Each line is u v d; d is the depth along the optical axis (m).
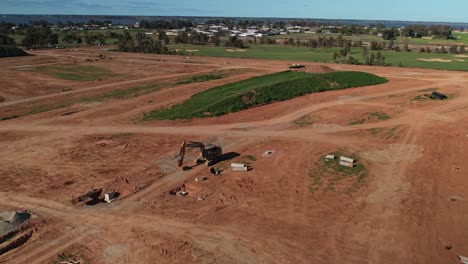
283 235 23.47
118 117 49.78
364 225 24.36
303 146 38.31
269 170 32.88
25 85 71.62
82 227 24.59
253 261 21.12
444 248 21.95
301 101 55.81
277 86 59.16
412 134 40.81
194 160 35.28
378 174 31.48
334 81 64.69
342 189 29.20
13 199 28.36
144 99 59.19
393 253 21.59
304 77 63.91
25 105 57.66
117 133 43.41
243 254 21.72
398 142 38.66
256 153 36.81
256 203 27.39
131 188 29.83
